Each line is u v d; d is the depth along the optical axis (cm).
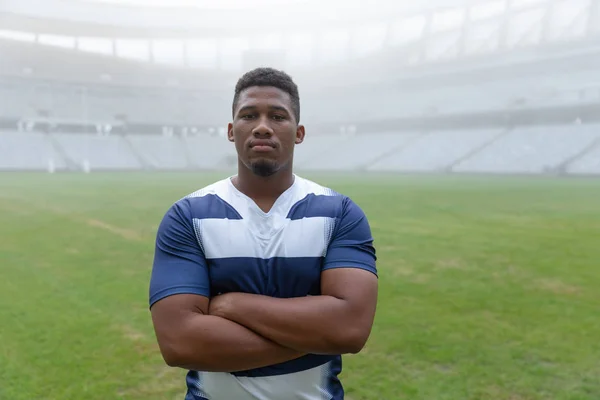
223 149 6475
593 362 409
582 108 4316
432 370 397
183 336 157
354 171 5019
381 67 6119
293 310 158
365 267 170
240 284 165
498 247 924
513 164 4250
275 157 168
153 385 372
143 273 725
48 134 5481
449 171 4594
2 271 733
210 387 170
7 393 355
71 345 445
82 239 1017
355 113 6269
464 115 5147
